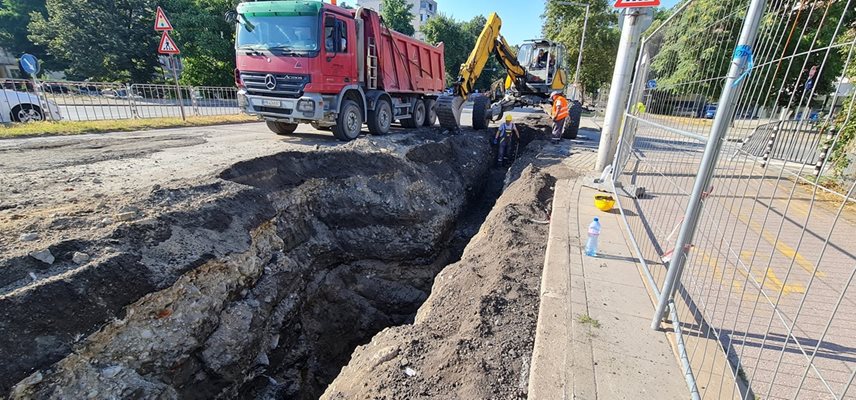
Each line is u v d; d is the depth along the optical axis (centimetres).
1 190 475
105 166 618
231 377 433
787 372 256
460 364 286
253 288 490
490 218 618
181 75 2845
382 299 738
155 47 2783
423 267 784
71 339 315
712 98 329
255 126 1218
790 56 216
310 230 669
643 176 682
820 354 273
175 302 388
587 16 2425
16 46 3161
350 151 770
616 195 593
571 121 1318
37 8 3136
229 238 471
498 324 327
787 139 222
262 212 544
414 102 1207
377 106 984
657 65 509
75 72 2748
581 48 2495
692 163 470
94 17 2595
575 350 269
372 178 761
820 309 329
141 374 354
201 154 731
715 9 342
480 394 257
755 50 220
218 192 518
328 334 648
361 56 914
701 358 264
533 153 1091
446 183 920
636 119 538
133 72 2819
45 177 541
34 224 373
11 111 1024
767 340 288
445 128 1212
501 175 1175
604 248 435
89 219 400
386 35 999
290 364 549
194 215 453
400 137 980
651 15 664
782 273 390
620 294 342
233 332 440
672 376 248
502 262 427
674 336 286
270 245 548
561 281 362
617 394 234
